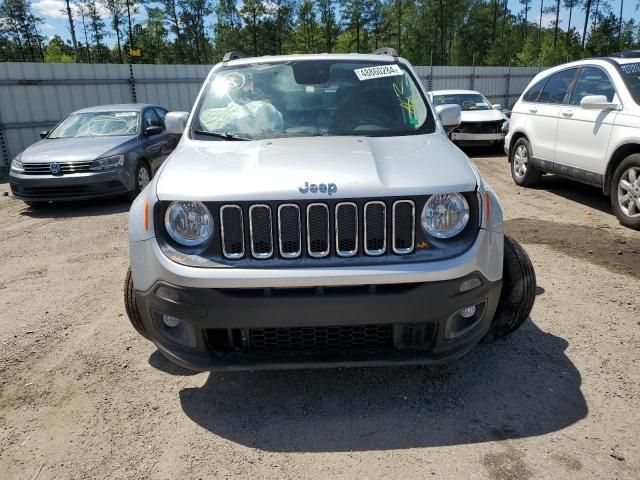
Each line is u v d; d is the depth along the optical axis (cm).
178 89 1789
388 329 259
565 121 712
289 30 6206
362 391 298
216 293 246
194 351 262
